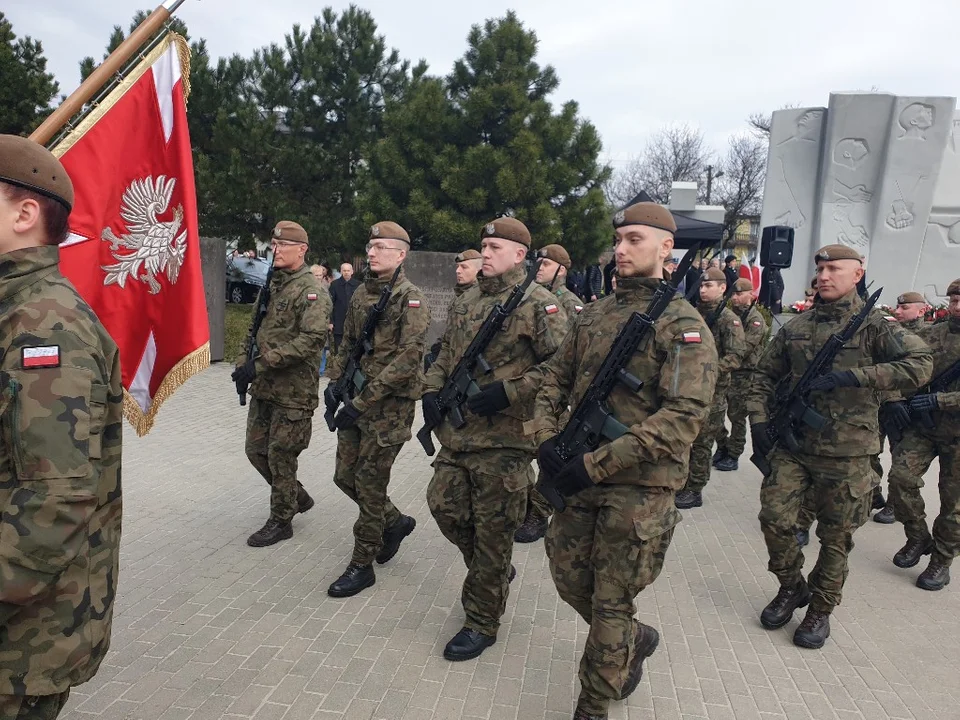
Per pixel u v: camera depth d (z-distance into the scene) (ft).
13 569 5.00
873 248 57.31
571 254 45.47
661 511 8.64
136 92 9.68
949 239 57.57
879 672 10.87
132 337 9.93
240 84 51.29
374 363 12.89
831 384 11.18
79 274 9.24
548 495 8.68
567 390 9.57
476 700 9.61
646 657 10.45
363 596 12.69
